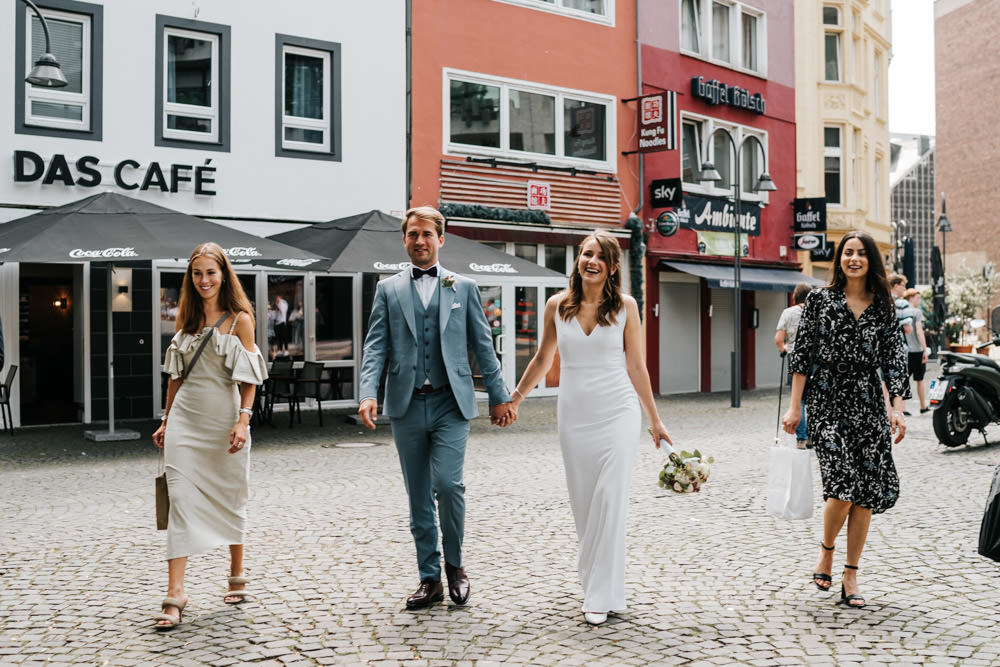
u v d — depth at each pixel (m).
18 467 9.62
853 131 26.81
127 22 13.70
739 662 4.00
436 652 4.14
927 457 10.09
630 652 4.14
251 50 14.73
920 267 164.50
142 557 5.87
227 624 4.53
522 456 10.40
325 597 4.99
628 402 4.75
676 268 19.53
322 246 12.77
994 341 12.47
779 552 5.97
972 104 65.50
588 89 18.88
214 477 4.78
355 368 16.08
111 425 11.78
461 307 4.92
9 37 12.84
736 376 16.97
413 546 6.16
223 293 4.86
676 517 7.04
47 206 13.04
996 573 5.41
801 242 23.89
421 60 16.45
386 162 16.05
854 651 4.12
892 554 5.87
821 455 4.91
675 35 20.66
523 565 5.67
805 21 24.86
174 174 13.98
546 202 18.02
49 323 15.20
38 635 4.37
